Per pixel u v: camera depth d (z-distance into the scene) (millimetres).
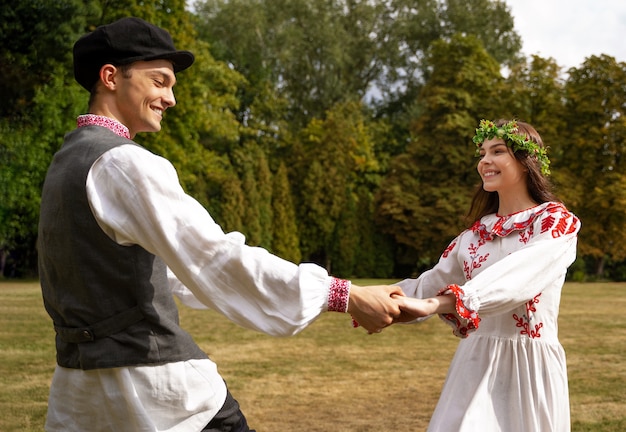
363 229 31266
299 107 35688
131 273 1965
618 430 4723
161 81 2150
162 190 1931
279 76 35500
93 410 2010
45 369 6711
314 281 2029
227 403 2168
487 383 2877
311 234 31453
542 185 3090
